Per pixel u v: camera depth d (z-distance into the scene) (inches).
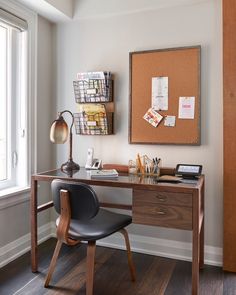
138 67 95.7
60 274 82.6
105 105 101.1
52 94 108.3
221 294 73.6
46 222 107.9
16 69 95.7
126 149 99.3
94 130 99.5
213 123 88.8
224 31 83.0
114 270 85.6
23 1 89.5
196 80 89.1
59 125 87.7
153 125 94.5
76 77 105.0
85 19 102.3
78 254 95.4
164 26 93.1
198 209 67.6
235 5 81.7
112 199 102.0
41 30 102.2
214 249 89.8
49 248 100.0
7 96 93.8
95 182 76.7
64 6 98.1
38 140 102.7
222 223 88.8
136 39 96.7
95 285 77.5
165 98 92.8
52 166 108.6
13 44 94.0
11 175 96.0
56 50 107.7
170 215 69.9
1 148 93.2
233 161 83.4
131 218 78.8
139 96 96.0
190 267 87.8
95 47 102.2
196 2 88.8
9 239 90.8
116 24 99.1
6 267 86.4
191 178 80.4
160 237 96.0
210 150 89.4
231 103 83.0
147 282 79.1
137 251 98.0
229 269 85.1
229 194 84.3
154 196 71.1
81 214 66.6
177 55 90.9
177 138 92.0
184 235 93.1
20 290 74.6
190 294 73.5
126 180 77.0
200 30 89.2
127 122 98.8
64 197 66.9
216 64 88.0
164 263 90.4
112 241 101.6
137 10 94.3
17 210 93.7
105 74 96.2
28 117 97.5
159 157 95.1
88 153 98.5
